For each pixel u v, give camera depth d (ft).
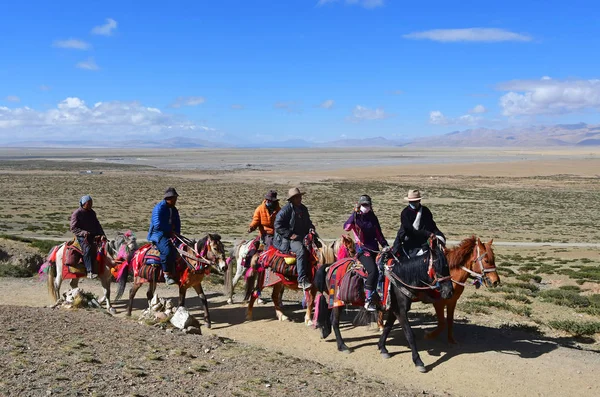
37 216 167.84
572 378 30.83
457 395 28.43
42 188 280.10
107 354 26.40
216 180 351.67
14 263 62.80
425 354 34.27
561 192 280.31
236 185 313.73
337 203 226.38
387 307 32.50
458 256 35.58
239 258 48.78
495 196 260.01
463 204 226.99
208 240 38.96
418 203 34.50
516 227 160.86
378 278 32.91
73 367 23.97
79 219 43.04
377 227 34.06
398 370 31.63
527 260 97.35
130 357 26.37
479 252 34.71
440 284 31.63
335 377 27.84
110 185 305.73
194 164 587.27
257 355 30.07
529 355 34.45
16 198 228.02
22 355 24.70
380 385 28.02
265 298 51.21
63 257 42.98
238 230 142.61
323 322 36.40
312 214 186.70
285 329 39.63
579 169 456.86
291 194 38.65
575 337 42.70
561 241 132.05
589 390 29.35
